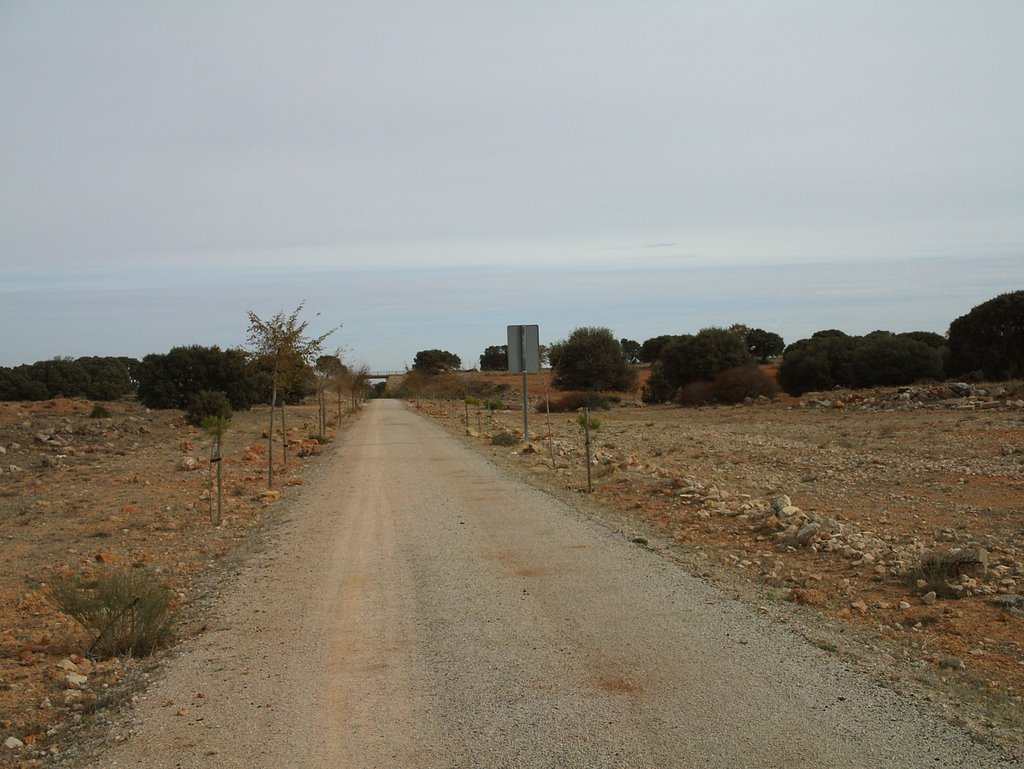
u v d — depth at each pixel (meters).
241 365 50.78
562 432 32.22
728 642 6.34
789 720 4.84
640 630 6.68
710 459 21.69
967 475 16.72
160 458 23.81
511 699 5.29
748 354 58.53
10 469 20.30
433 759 4.47
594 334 69.88
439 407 59.59
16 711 5.42
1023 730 4.71
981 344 45.84
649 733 4.70
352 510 13.54
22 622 7.72
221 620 7.37
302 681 5.77
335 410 56.09
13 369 65.25
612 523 11.74
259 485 17.41
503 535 10.93
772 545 10.34
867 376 48.25
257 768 4.43
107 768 4.50
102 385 64.94
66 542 11.62
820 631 6.67
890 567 9.02
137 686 5.78
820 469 18.89
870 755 4.36
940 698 5.19
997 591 8.05
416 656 6.23
